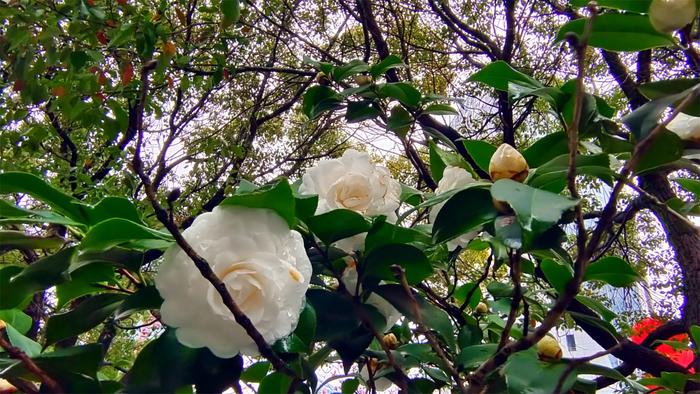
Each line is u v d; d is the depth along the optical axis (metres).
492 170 0.49
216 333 0.41
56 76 1.62
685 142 0.51
